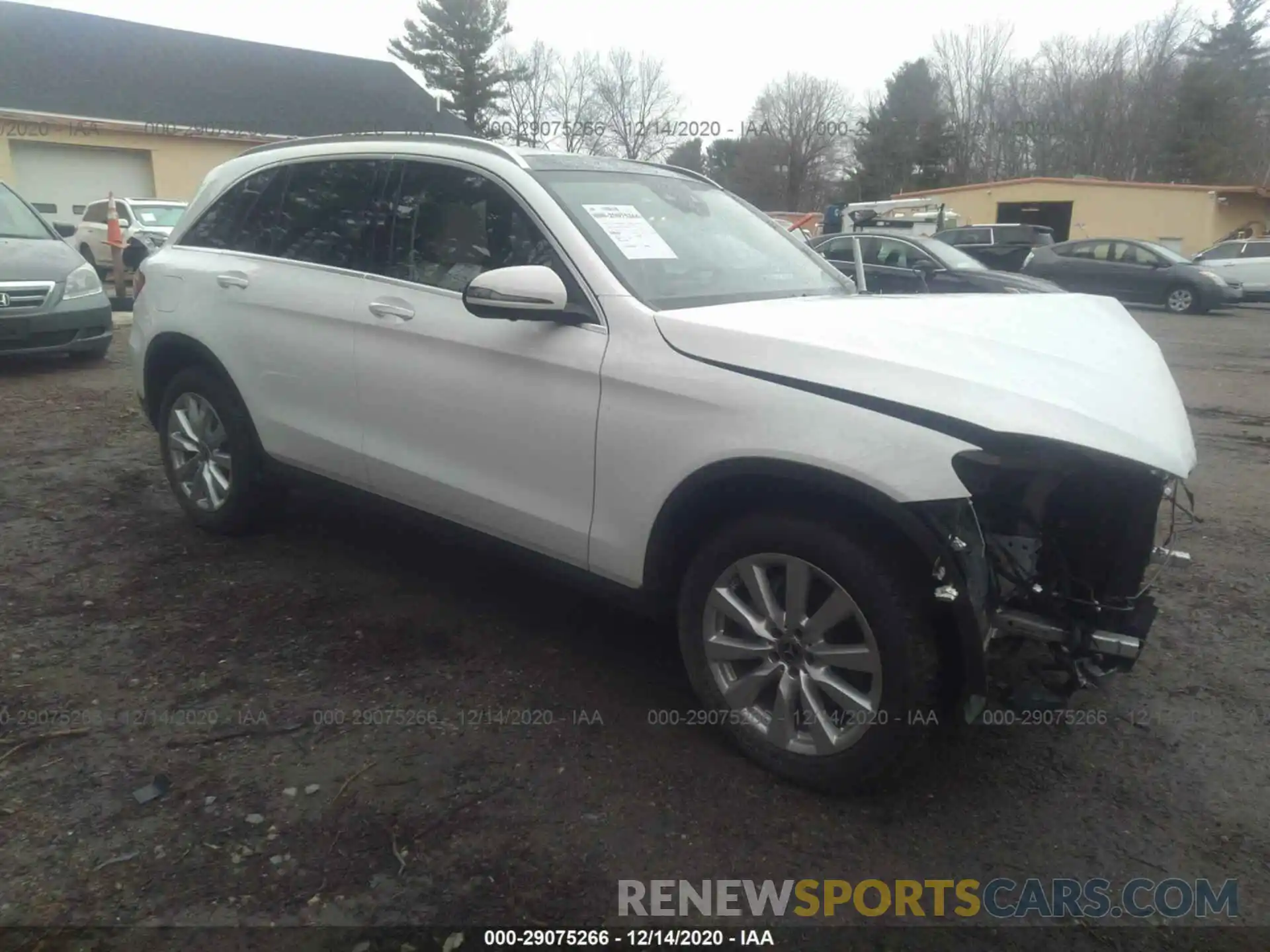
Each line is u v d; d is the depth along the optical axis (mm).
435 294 3584
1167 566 3217
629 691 3412
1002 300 3518
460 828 2674
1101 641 2635
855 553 2637
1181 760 3107
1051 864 2617
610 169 3826
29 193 23922
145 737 3049
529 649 3697
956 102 58969
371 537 4758
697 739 3121
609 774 2932
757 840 2672
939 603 2553
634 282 3193
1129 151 54375
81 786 2799
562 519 3250
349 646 3672
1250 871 2607
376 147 3994
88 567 4305
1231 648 3881
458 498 3551
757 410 2729
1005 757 3102
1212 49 64250
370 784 2850
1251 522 5469
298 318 4020
